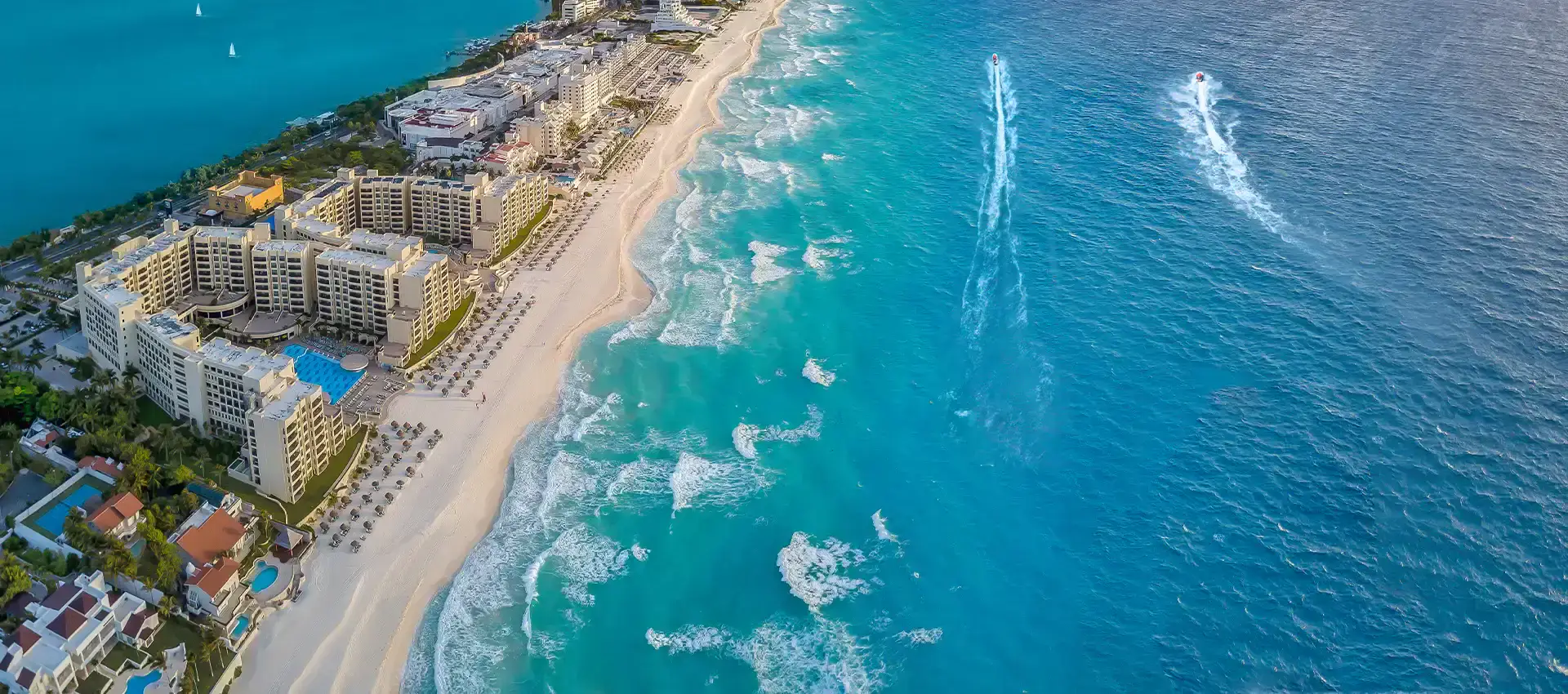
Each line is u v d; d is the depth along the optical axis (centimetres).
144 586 18338
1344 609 18950
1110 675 18188
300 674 17862
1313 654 18225
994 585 19975
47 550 18788
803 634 19050
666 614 19438
